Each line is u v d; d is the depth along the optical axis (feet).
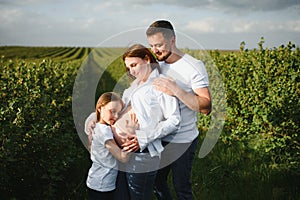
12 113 15.05
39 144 15.40
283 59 23.13
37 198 15.52
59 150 16.34
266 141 21.49
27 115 15.81
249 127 24.64
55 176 15.75
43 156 15.65
